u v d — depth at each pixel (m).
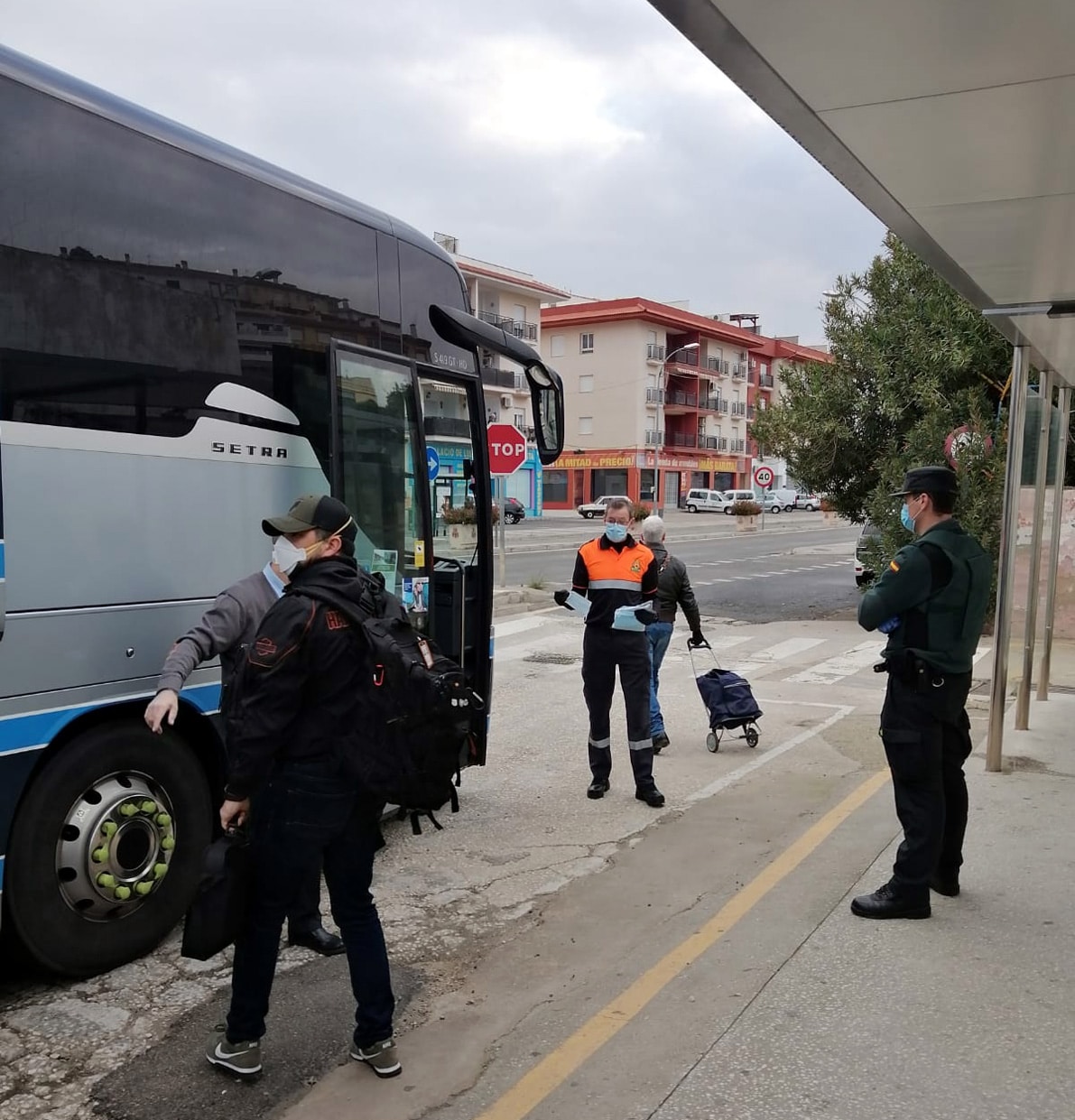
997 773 6.70
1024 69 3.50
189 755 4.34
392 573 5.48
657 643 7.66
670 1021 3.51
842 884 4.80
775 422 17.16
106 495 3.91
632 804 6.33
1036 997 3.64
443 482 6.37
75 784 3.85
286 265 4.84
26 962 3.79
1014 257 5.45
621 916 4.54
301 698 3.02
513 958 4.12
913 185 4.54
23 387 3.61
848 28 3.26
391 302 5.58
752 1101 3.01
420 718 3.12
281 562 3.98
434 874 5.12
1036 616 8.08
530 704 9.59
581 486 70.50
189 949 3.03
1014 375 6.71
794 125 4.03
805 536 43.00
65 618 3.76
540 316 65.25
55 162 3.77
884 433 16.58
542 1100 3.04
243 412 4.54
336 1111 3.02
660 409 70.19
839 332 16.61
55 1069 3.29
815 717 9.00
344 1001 3.75
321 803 3.03
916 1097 3.02
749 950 4.07
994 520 13.68
